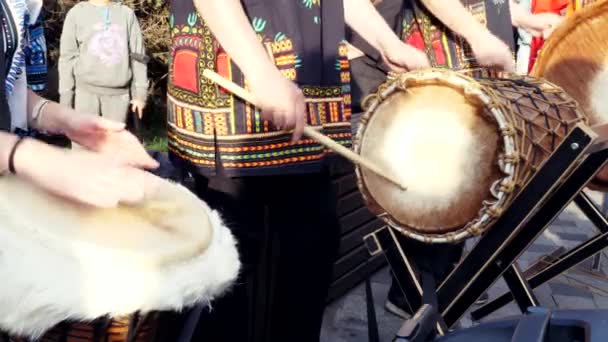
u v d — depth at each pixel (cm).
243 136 169
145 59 451
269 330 184
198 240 118
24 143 107
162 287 108
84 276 104
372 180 167
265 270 181
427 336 143
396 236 177
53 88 495
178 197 137
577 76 223
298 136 157
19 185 120
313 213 179
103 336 111
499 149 152
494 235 161
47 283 102
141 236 114
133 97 456
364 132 167
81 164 107
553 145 165
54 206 116
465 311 169
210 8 154
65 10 568
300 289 183
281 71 167
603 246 214
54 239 107
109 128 142
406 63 200
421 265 182
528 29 280
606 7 219
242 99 167
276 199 177
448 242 161
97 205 105
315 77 172
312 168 171
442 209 159
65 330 111
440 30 234
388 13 240
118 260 107
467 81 155
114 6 439
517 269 181
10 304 103
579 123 151
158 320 115
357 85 240
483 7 240
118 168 108
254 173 170
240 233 178
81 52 432
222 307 184
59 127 147
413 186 162
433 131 159
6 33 134
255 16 166
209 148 172
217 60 169
